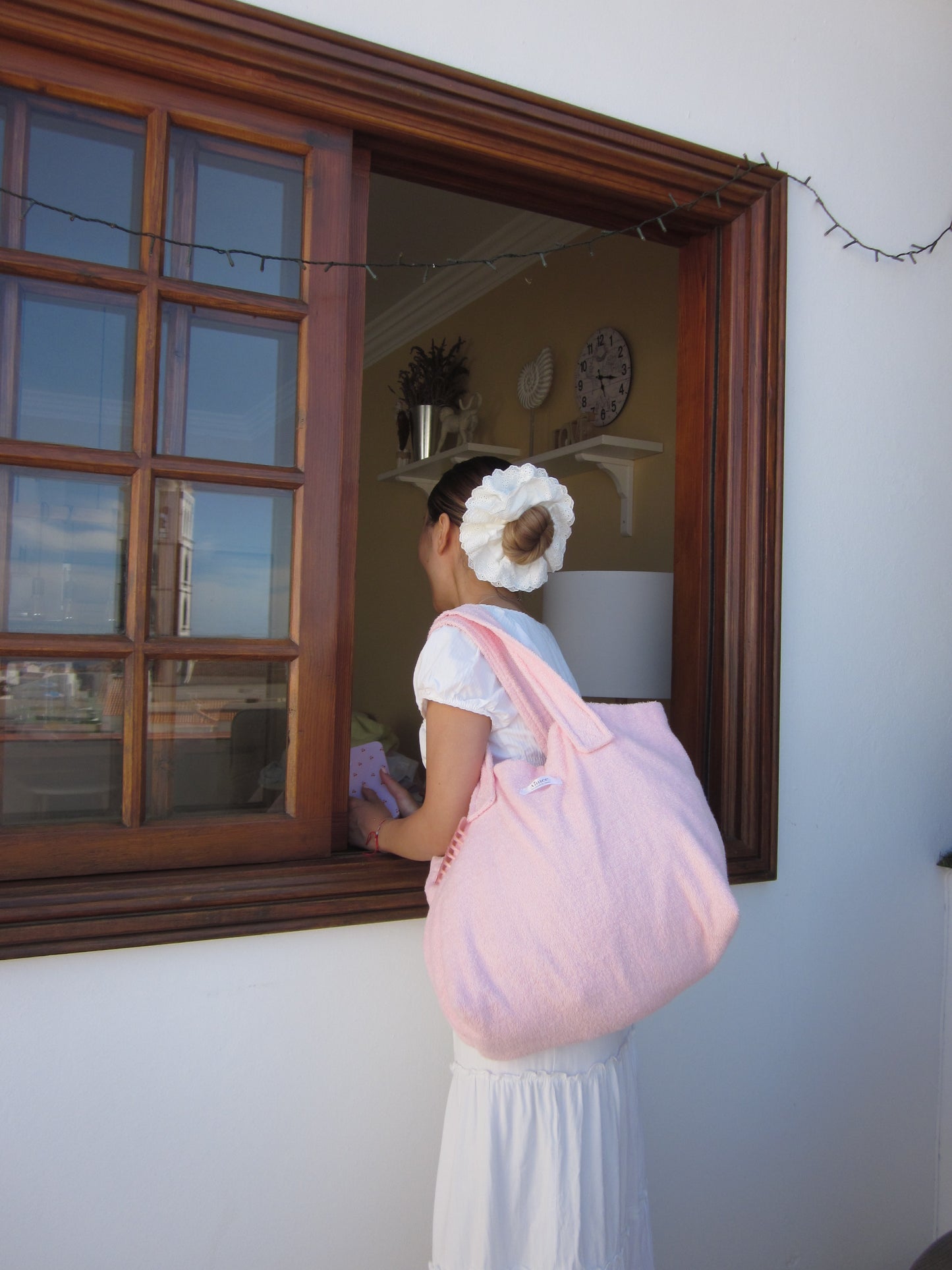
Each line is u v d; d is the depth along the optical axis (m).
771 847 1.79
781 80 1.85
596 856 1.11
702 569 1.86
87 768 1.30
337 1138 1.43
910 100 2.02
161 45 1.28
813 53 1.89
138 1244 1.30
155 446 1.34
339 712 1.47
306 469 1.42
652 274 2.82
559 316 3.33
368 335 4.75
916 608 2.03
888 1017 2.02
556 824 1.13
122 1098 1.29
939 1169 2.08
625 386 2.90
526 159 1.57
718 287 1.83
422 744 1.27
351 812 1.49
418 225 3.46
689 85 1.74
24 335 1.27
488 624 1.25
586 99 1.64
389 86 1.42
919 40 2.04
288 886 1.35
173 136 1.35
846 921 1.95
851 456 1.94
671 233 1.87
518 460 3.51
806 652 1.88
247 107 1.38
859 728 1.96
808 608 1.89
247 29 1.31
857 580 1.95
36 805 1.27
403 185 3.10
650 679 2.17
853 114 1.94
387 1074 1.47
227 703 1.39
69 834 1.27
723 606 1.81
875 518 1.97
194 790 1.37
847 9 1.93
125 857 1.30
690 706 1.89
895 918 2.02
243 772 1.40
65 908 1.21
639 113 1.69
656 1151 1.74
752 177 1.77
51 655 1.27
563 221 3.23
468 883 1.14
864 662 1.96
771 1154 1.87
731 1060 1.82
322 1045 1.42
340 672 1.47
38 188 1.28
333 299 1.44
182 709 1.36
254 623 1.42
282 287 1.43
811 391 1.88
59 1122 1.26
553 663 1.30
